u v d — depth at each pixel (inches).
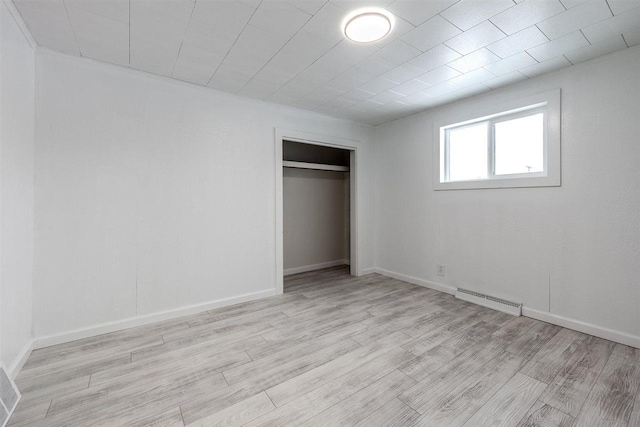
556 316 98.4
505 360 76.7
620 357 77.4
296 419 56.2
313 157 193.2
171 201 105.4
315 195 192.7
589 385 66.0
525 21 70.4
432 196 139.9
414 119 147.3
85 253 90.0
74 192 88.3
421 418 56.5
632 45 81.7
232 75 101.3
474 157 128.0
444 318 104.9
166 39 78.8
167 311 104.6
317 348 83.5
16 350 71.7
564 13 67.2
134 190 98.3
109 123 93.7
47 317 84.4
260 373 71.4
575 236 94.2
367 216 169.2
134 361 76.7
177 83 105.8
